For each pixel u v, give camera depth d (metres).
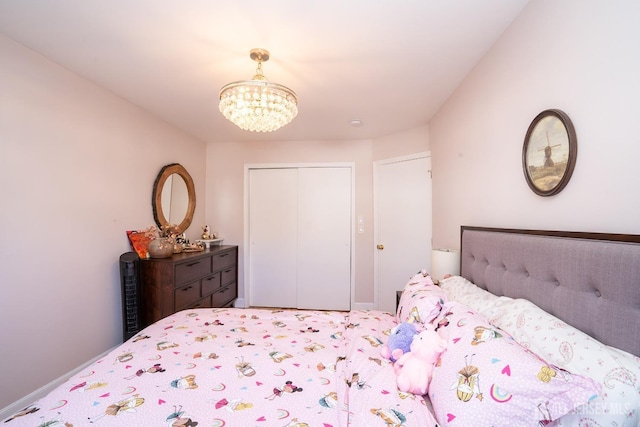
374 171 3.77
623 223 0.93
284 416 0.95
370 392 1.04
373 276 3.79
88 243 2.25
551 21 1.24
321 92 2.41
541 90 1.32
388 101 2.59
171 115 3.00
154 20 1.55
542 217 1.33
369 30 1.62
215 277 3.34
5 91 1.72
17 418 0.91
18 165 1.79
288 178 4.00
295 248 3.98
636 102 0.88
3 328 1.71
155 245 2.65
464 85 2.19
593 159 1.04
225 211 4.03
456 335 1.06
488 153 1.82
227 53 1.86
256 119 1.90
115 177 2.50
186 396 1.04
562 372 0.75
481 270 1.75
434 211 2.91
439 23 1.56
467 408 0.81
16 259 1.78
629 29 0.90
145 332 1.62
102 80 2.24
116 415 0.94
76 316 2.15
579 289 0.99
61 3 1.43
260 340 1.53
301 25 1.58
